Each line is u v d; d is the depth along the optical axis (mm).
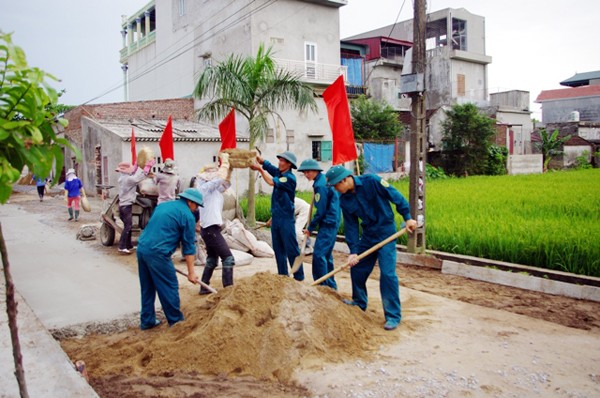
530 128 41438
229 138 11859
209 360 4961
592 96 50375
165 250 5984
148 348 5223
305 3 26391
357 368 4832
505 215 12531
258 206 15969
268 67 14430
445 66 38875
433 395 4301
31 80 2381
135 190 10820
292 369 4824
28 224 15758
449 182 24688
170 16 31922
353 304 6598
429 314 6617
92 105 25391
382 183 6090
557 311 6867
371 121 29531
